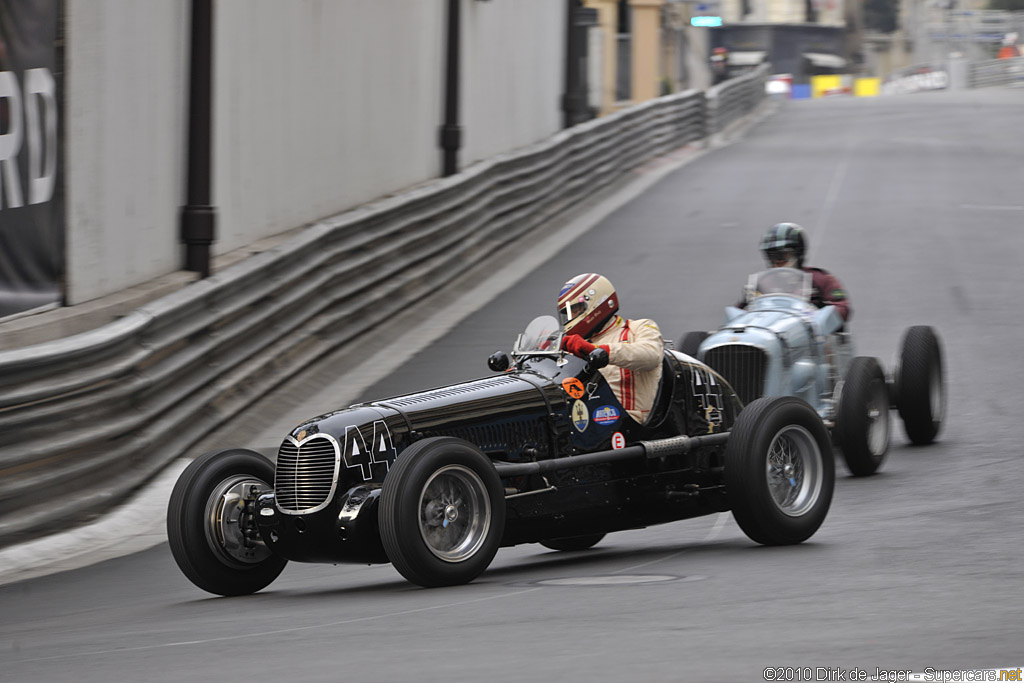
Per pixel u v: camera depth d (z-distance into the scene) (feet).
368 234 202.39
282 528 82.94
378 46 235.61
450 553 79.92
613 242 278.67
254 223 187.83
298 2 201.05
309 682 54.75
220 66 175.32
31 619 86.12
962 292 213.46
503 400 88.02
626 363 91.30
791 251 131.23
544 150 301.02
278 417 159.84
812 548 88.38
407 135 251.80
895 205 320.09
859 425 115.96
